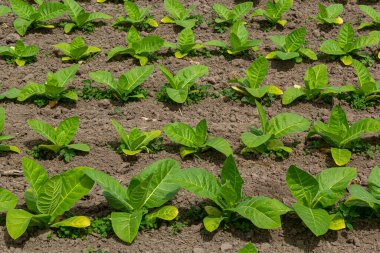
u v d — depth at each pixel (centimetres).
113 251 540
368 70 681
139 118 634
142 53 688
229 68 682
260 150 604
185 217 560
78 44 681
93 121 630
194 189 551
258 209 539
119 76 669
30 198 554
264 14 724
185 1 761
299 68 684
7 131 618
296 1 764
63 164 595
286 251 543
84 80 662
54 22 731
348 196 575
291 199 572
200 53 696
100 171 561
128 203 552
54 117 632
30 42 702
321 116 637
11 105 641
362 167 598
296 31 679
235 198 547
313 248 545
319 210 546
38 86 641
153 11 747
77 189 549
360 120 601
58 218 553
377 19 720
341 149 599
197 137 598
